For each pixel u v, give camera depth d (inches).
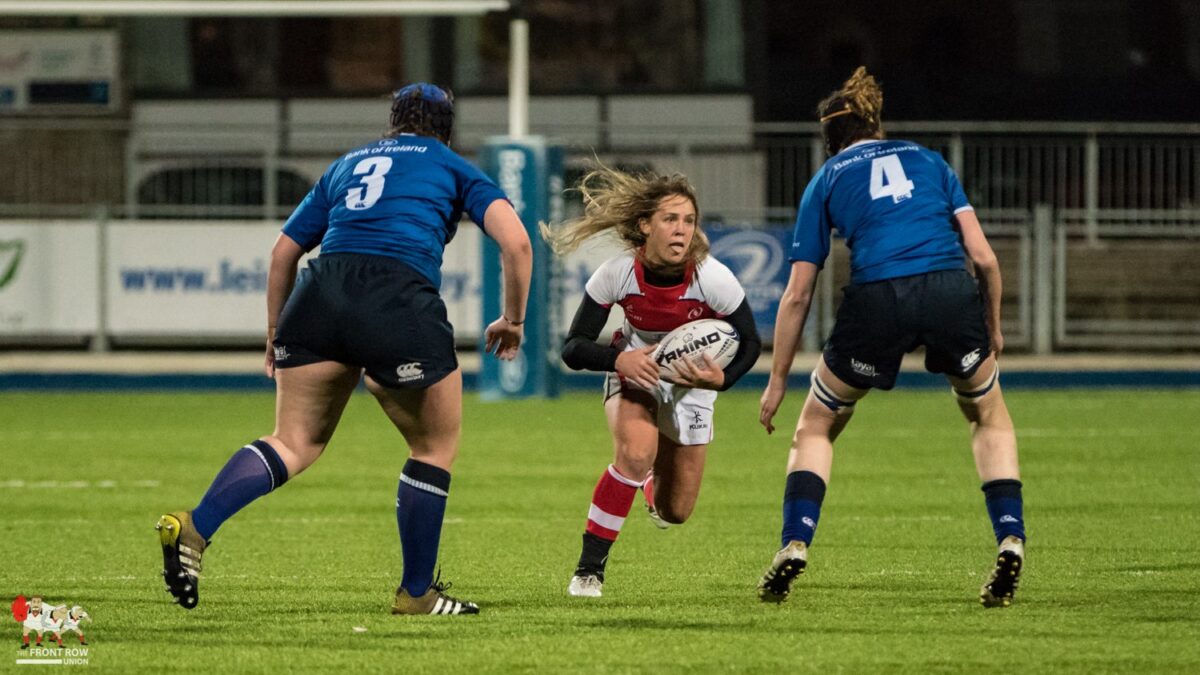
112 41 3316.9
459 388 886.4
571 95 3380.9
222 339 2888.8
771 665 780.0
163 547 834.2
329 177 908.6
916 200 928.3
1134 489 1517.0
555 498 1472.7
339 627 872.9
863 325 917.8
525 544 1211.2
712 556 1151.0
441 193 888.3
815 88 4284.0
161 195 3107.8
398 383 862.5
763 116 3400.6
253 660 791.1
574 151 3041.3
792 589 1005.2
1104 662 784.3
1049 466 1692.9
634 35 3390.7
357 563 1120.2
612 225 938.7
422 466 890.1
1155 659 791.1
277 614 913.5
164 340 2898.6
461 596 978.7
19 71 3314.5
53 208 2923.2
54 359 2842.0
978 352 924.6
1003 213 2925.7
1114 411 2313.0
